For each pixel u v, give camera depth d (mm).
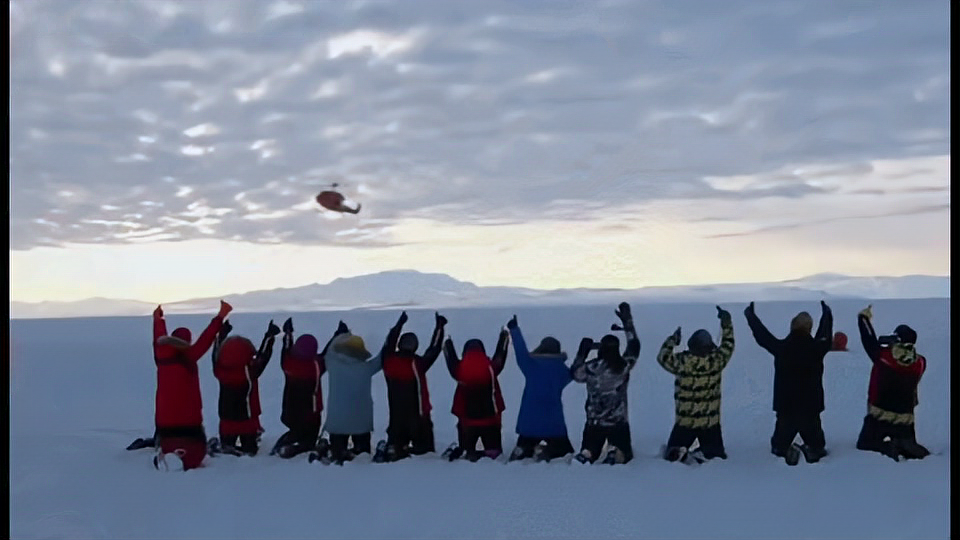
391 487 9945
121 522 8773
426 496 9555
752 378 16578
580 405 15453
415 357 11500
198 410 11156
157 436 11211
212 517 8914
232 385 11695
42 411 15227
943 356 16594
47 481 10414
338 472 10695
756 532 8258
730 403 14859
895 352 11125
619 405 11016
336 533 8391
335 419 11312
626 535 8203
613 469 10672
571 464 10922
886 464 10766
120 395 16969
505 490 9758
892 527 8320
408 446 11531
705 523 8516
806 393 10984
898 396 11172
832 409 14438
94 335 34531
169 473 10781
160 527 8625
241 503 9398
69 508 9250
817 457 10953
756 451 11656
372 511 9039
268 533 8414
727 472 10492
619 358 11047
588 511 8938
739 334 23453
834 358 17594
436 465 11016
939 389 14617
